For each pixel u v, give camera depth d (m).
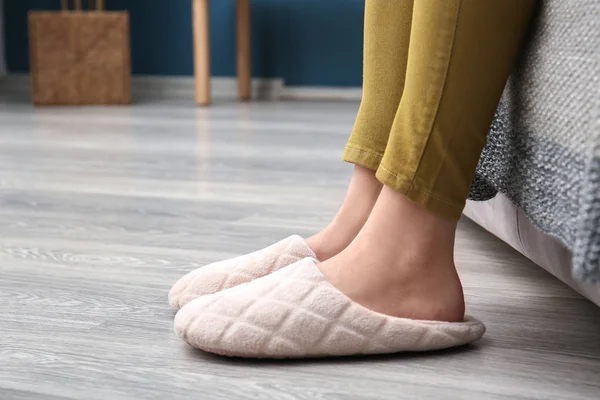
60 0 3.79
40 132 2.37
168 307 0.80
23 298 0.83
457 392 0.59
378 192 0.75
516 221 0.89
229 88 3.73
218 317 0.63
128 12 3.59
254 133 2.37
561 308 0.80
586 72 0.53
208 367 0.63
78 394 0.58
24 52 3.87
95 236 1.12
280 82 3.68
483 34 0.58
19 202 1.36
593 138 0.47
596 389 0.59
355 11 3.57
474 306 0.80
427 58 0.59
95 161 1.82
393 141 0.62
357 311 0.63
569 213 0.56
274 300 0.63
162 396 0.58
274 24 3.66
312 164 1.79
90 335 0.71
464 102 0.60
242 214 1.27
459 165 0.62
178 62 3.78
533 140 0.62
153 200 1.38
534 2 0.61
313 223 1.21
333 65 3.64
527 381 0.61
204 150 2.01
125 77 3.32
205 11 3.19
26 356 0.66
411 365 0.64
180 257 1.01
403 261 0.65
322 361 0.64
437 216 0.64
